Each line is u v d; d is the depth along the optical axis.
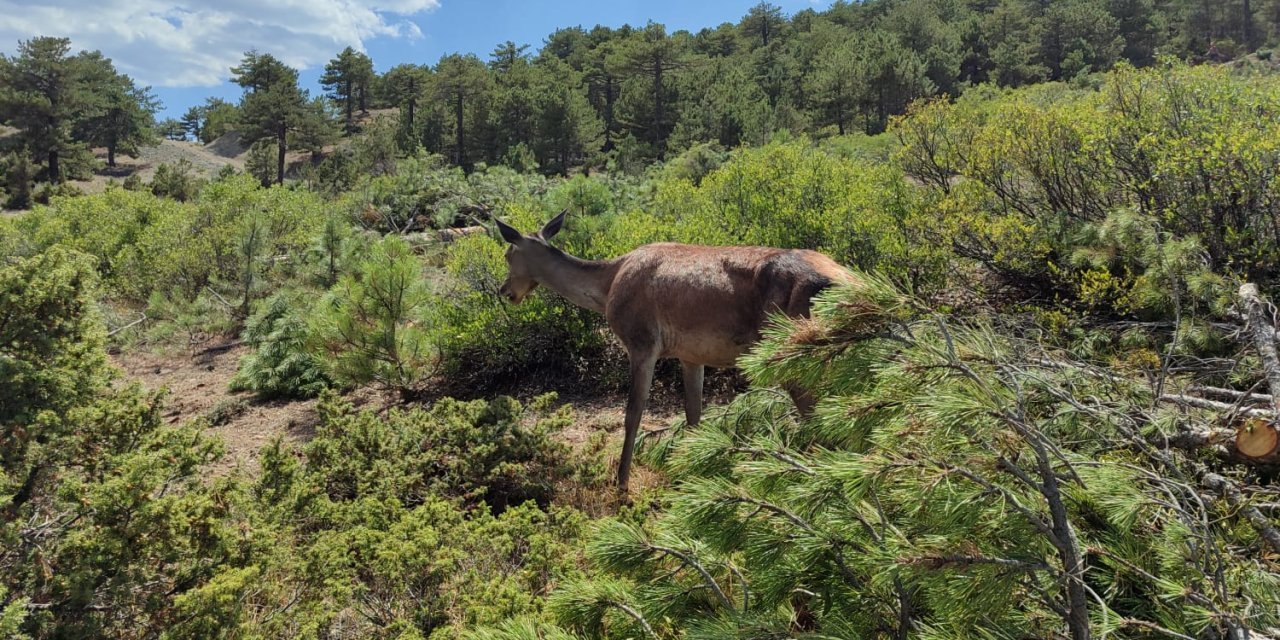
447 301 8.51
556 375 7.80
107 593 3.01
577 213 8.52
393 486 4.97
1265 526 2.32
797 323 2.32
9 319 3.68
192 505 3.31
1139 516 2.19
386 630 3.34
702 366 5.09
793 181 8.36
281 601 3.74
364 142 46.94
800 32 94.19
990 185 8.07
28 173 51.12
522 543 4.08
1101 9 69.88
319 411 5.99
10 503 3.39
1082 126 7.27
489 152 58.69
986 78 64.12
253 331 9.53
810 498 2.00
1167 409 3.38
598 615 2.47
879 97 49.28
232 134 91.50
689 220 8.17
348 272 11.72
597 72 76.75
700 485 2.22
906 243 7.26
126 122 72.50
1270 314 5.04
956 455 1.85
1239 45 66.00
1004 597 1.71
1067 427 2.68
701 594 2.42
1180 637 1.85
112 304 13.18
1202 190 6.35
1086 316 5.84
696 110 46.09
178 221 14.45
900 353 2.14
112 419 3.72
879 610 2.09
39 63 61.34
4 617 2.60
